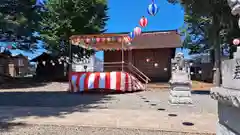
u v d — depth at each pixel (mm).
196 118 6742
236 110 2639
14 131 5512
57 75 25984
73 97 12711
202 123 6117
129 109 8469
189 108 8719
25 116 7094
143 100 11281
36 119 6668
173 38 23547
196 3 13469
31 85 19750
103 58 24016
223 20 13859
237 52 2672
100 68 23125
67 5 22484
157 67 22828
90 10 23516
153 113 7562
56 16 22609
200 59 30875
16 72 36656
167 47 21422
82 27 23000
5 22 16781
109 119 6676
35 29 20484
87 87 15008
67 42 23188
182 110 8242
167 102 10477
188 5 13844
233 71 2691
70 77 15641
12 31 18844
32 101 10914
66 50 23484
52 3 22359
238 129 2592
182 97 9711
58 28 22469
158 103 10180
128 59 23375
